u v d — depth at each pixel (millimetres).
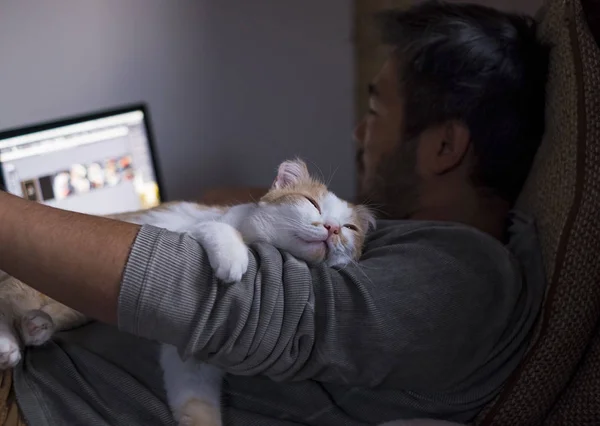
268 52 1693
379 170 1220
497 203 1156
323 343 860
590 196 939
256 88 1711
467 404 964
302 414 961
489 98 1074
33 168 1390
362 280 891
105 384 928
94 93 1540
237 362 835
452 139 1105
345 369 884
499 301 945
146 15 1543
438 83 1090
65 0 1455
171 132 1649
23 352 954
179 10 1571
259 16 1655
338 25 1731
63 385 923
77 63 1504
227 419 948
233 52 1657
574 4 1002
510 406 964
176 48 1596
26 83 1464
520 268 994
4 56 1427
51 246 803
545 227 1028
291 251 1004
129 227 819
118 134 1481
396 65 1179
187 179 1702
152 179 1536
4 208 838
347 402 968
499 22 1138
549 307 961
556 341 954
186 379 949
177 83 1622
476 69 1071
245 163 1763
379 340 874
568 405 994
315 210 1025
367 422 967
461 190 1142
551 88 1076
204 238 825
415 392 960
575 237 947
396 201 1198
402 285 898
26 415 878
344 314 871
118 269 778
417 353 895
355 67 1779
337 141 1829
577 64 977
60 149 1416
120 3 1510
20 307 994
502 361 963
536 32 1156
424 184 1155
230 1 1615
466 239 969
